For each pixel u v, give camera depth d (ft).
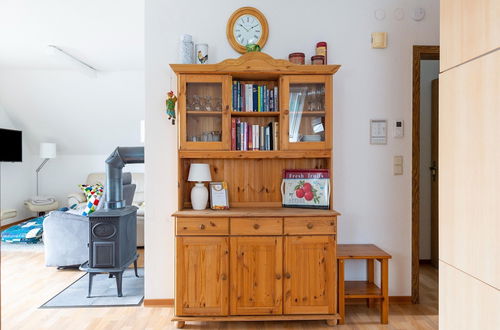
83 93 20.99
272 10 10.27
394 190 10.43
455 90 6.04
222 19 10.20
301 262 8.86
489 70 5.23
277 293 8.83
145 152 10.16
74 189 24.23
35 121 22.48
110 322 9.15
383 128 10.39
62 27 13.47
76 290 11.48
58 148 23.79
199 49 9.71
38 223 18.03
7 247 16.99
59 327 8.85
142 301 10.54
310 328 8.87
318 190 9.70
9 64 18.98
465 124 5.78
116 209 11.27
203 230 8.80
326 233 8.87
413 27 10.39
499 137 5.04
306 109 9.46
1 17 12.45
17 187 22.76
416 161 10.38
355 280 10.35
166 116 10.16
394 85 10.40
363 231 10.41
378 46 10.26
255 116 10.05
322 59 9.62
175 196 10.19
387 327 8.89
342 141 10.36
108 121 22.39
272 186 10.23
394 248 10.44
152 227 10.16
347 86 10.34
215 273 8.81
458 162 5.96
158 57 10.14
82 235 13.52
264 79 10.03
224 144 9.36
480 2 5.41
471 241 5.63
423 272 13.16
